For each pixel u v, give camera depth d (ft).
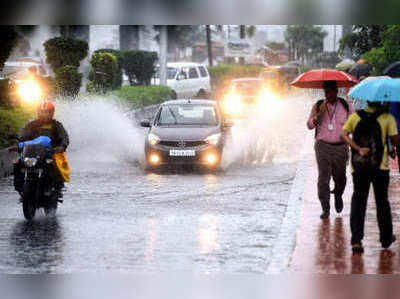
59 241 54.24
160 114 99.04
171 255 50.03
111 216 63.98
